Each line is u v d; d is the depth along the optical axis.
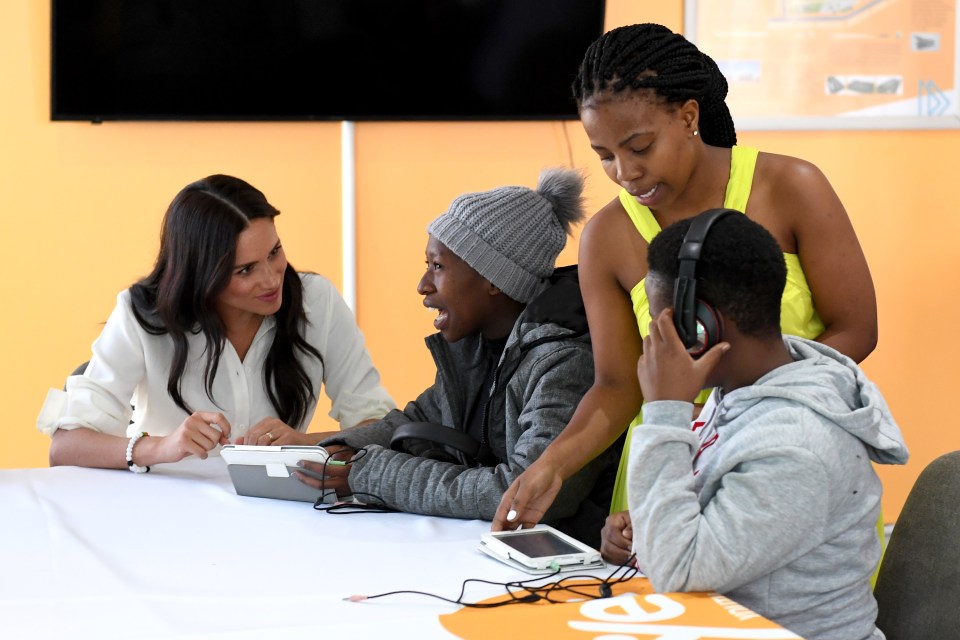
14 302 3.66
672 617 1.10
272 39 3.68
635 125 1.49
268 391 2.39
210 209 2.18
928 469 1.47
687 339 1.17
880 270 4.11
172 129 3.72
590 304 1.73
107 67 3.59
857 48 3.98
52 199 3.66
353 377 2.54
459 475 1.77
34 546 1.57
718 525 1.14
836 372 1.19
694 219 1.20
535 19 3.78
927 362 4.16
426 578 1.40
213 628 1.21
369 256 3.87
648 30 1.52
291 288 2.38
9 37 3.60
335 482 1.84
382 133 3.84
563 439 1.62
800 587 1.16
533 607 1.20
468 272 1.98
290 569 1.45
